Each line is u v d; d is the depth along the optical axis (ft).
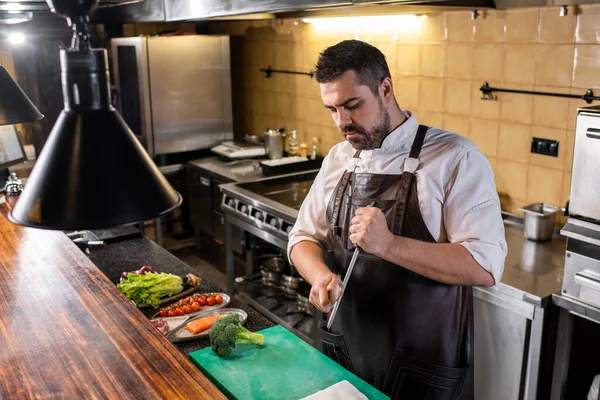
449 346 5.73
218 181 13.82
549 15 8.82
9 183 9.37
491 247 5.28
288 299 11.32
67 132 3.01
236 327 5.84
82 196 2.92
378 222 5.05
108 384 4.41
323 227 6.51
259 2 9.41
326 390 4.99
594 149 6.61
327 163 6.57
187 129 15.40
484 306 7.88
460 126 10.59
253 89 16.17
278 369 5.58
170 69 14.79
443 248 5.24
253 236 12.23
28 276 6.31
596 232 6.79
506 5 9.27
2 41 14.51
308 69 13.98
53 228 2.88
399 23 11.35
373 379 6.07
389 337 5.86
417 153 5.73
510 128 9.74
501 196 10.15
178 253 15.96
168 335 6.34
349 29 12.53
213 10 10.57
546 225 8.85
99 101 3.08
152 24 16.97
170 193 3.22
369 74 5.21
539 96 9.20
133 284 7.23
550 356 7.63
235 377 5.45
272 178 13.01
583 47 8.48
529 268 8.02
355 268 5.94
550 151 9.20
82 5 2.99
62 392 4.29
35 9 10.46
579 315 7.05
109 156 3.01
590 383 8.11
